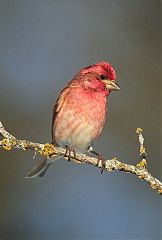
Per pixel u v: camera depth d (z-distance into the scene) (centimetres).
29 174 1197
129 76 1565
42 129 1505
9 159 1467
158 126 1530
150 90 1554
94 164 1000
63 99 1148
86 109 1137
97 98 1145
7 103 1516
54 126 1159
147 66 1574
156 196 1512
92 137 1152
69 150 994
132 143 1518
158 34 1603
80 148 1158
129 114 1533
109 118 1526
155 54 1588
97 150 1511
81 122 1136
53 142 1169
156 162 1511
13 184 1466
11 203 1462
